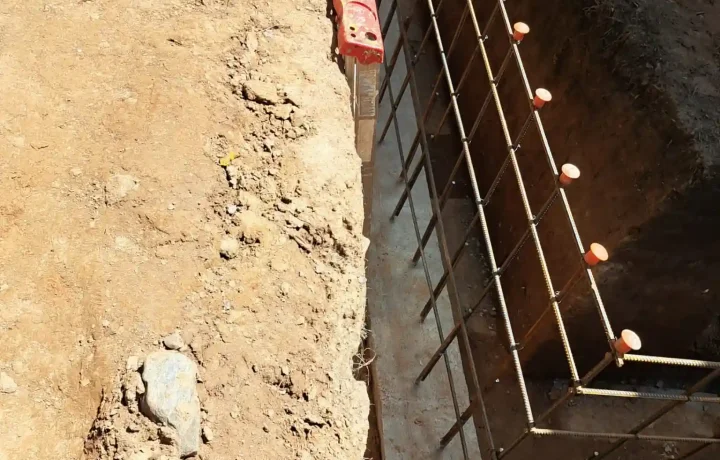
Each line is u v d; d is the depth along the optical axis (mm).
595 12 2869
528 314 3434
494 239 3920
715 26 2758
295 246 1849
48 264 1672
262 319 1694
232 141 2014
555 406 2070
